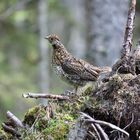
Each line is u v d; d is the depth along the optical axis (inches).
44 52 717.9
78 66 352.5
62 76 360.2
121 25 561.9
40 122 286.2
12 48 784.9
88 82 351.6
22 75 744.3
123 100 278.2
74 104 295.1
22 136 284.5
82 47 899.4
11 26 777.6
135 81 280.8
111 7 557.9
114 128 258.1
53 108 294.5
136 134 278.1
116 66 296.0
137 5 788.6
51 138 278.7
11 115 291.6
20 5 725.3
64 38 908.6
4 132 288.7
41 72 709.3
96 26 560.4
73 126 273.6
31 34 786.2
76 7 892.6
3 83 710.5
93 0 564.7
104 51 556.1
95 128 265.6
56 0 799.1
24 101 682.2
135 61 299.3
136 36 804.6
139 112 276.7
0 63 751.1
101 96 281.7
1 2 735.7
